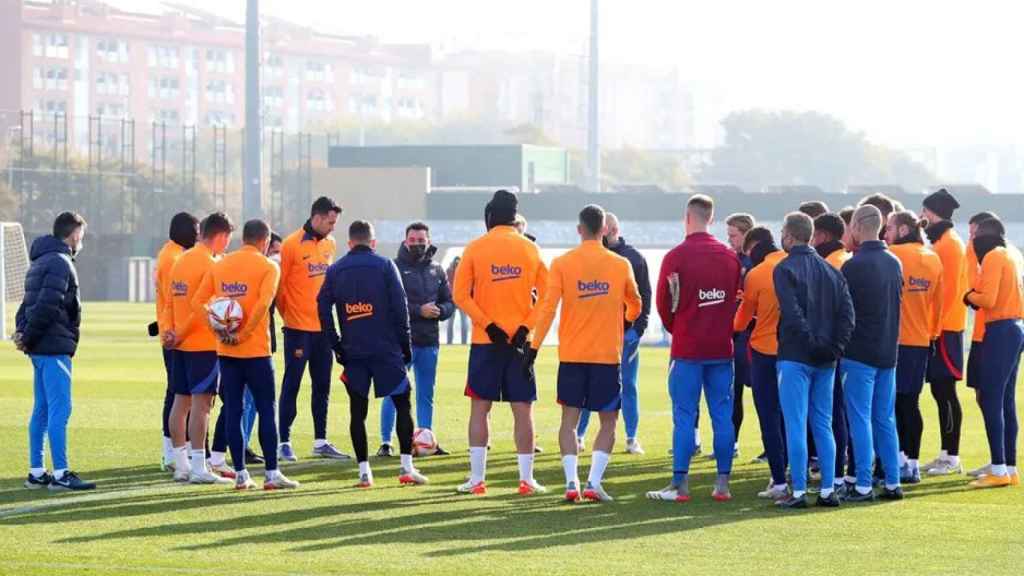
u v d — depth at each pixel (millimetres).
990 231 16312
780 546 12719
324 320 16156
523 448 15742
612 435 15297
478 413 15703
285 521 13898
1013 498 15523
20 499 15273
